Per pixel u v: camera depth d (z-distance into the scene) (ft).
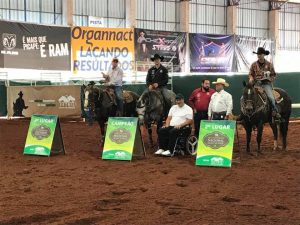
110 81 46.14
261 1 149.38
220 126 35.24
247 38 135.64
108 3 123.03
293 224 20.34
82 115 77.41
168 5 133.39
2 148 46.01
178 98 39.75
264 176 31.35
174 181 29.96
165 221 20.86
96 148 45.62
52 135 40.63
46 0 114.01
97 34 110.63
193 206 23.53
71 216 21.81
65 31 106.22
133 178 31.01
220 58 130.11
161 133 40.24
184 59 124.06
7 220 21.13
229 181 29.86
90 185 28.94
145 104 43.62
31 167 35.37
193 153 41.04
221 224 20.36
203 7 139.44
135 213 22.26
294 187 27.99
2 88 84.48
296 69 153.99
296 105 73.00
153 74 44.83
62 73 106.01
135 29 115.96
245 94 38.86
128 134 38.29
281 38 153.17
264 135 56.75
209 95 43.62
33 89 80.84
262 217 21.47
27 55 100.07
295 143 49.14
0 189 27.94
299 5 155.33
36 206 23.73
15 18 110.01
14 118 82.58
